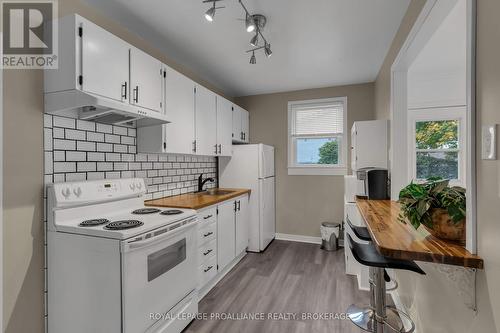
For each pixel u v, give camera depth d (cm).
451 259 96
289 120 408
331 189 388
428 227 119
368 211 186
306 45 254
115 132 212
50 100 157
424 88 325
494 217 85
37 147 154
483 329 91
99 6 189
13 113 143
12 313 142
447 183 118
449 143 324
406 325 185
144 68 203
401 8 194
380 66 307
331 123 391
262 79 354
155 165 261
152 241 152
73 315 150
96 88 162
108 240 141
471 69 96
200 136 283
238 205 319
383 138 261
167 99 230
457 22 195
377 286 161
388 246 107
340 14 202
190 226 191
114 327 140
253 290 246
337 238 360
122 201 201
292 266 303
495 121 83
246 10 189
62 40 154
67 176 173
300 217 403
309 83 371
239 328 189
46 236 158
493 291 85
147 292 152
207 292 243
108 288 141
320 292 241
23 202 147
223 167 370
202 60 289
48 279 157
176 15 202
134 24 214
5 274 140
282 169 412
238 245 316
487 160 88
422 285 155
